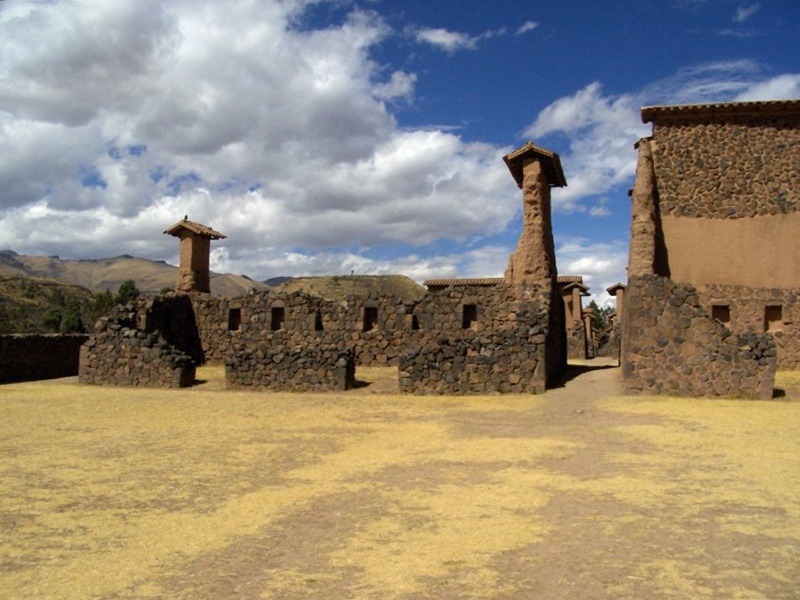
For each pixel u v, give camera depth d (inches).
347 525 283.6
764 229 894.4
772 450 424.8
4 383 1010.7
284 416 636.1
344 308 1107.9
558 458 413.4
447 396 781.3
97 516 302.5
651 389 738.2
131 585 221.3
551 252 1002.7
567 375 948.0
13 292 3932.1
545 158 970.1
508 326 1008.9
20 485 362.6
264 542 264.1
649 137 946.7
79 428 567.2
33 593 215.2
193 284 1236.5
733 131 917.2
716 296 895.1
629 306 760.3
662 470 372.2
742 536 257.3
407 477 370.3
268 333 1152.8
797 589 206.5
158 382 931.3
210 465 411.8
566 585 212.7
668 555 237.8
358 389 856.3
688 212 915.4
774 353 701.3
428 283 1642.5
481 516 290.7
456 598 204.8
